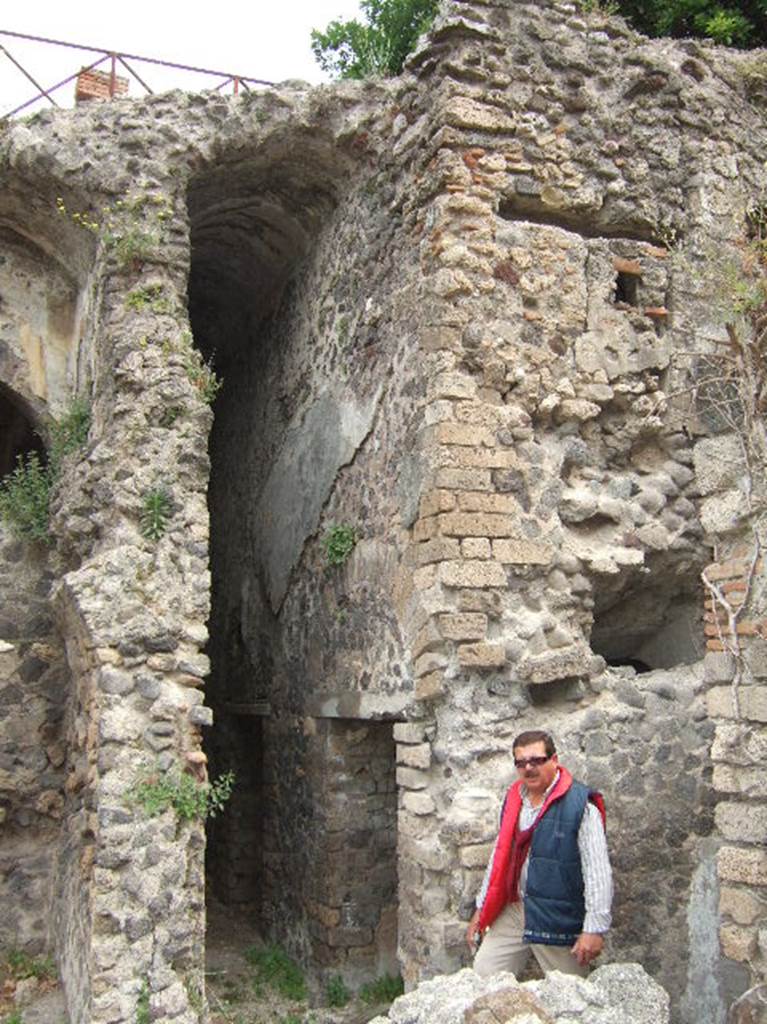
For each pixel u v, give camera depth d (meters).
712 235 7.00
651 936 5.91
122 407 6.71
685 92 7.12
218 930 8.68
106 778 5.90
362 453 7.15
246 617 9.27
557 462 6.39
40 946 7.18
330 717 7.32
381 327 7.03
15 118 7.27
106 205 7.21
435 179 6.45
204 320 10.66
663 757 6.16
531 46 6.75
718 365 6.55
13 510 7.56
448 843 5.73
